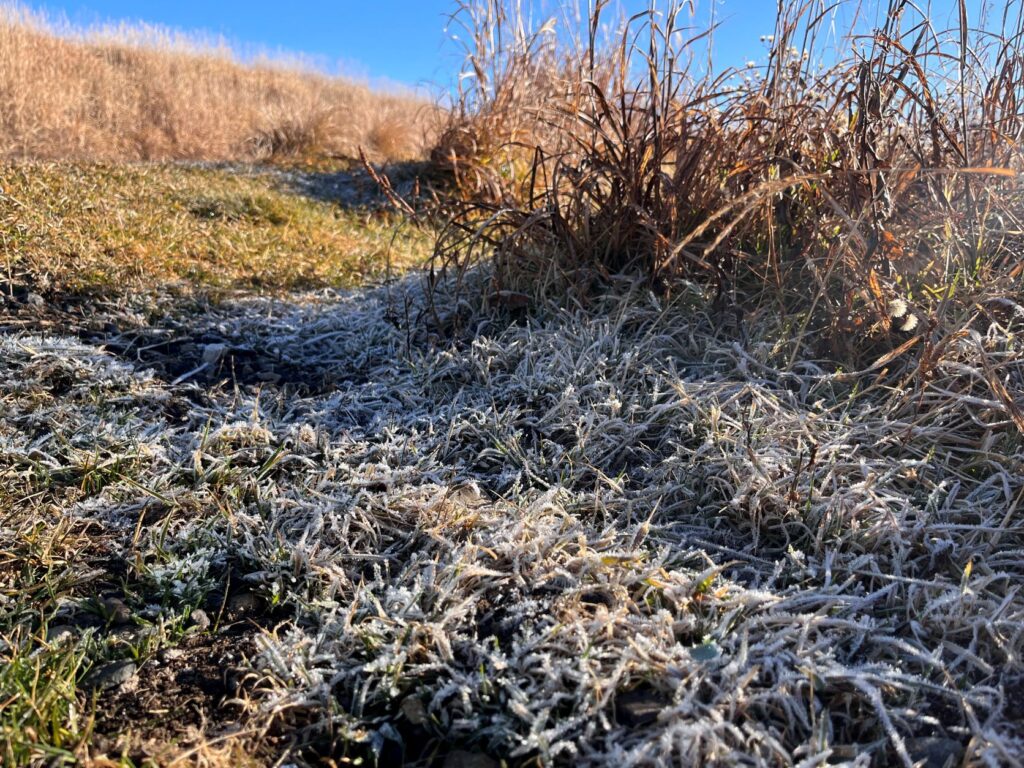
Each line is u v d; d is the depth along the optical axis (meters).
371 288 3.80
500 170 4.82
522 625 1.45
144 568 1.65
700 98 2.67
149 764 1.19
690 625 1.43
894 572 1.59
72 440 2.15
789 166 2.58
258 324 3.14
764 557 1.71
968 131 2.55
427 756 1.26
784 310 2.44
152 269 3.56
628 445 2.11
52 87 9.12
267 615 1.58
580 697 1.29
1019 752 1.17
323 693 1.33
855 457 1.93
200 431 2.28
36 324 2.82
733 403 2.16
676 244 2.62
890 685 1.30
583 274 2.83
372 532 1.78
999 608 1.43
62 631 1.49
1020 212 2.40
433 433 2.27
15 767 1.16
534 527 1.74
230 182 6.18
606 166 2.81
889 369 2.21
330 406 2.47
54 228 3.65
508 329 2.77
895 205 2.35
